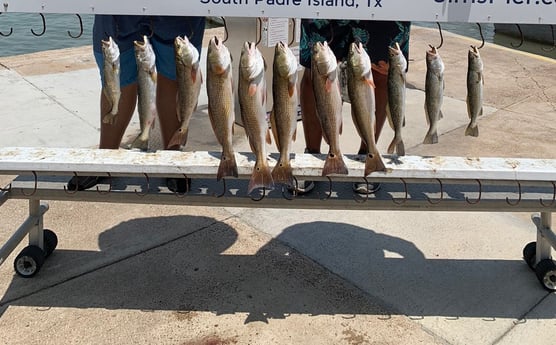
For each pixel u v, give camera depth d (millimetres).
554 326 3043
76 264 3498
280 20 4891
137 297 3213
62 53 8203
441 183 2918
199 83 2721
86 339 2898
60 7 2725
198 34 3562
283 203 2988
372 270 3488
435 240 3824
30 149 3053
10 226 3898
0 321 3006
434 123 2793
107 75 2795
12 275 3385
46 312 3080
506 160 2959
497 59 8391
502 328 3023
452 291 3312
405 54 3398
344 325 3020
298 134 5395
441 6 2703
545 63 8242
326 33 3316
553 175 2824
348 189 3109
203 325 3004
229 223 3975
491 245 3773
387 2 2703
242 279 3379
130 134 5512
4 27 12148
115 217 4031
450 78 7441
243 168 2861
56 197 3064
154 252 3629
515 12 2707
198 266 3496
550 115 6219
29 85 6781
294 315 3088
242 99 2604
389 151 2873
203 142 5312
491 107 6430
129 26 3375
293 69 2576
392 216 4109
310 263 3545
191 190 3086
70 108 6137
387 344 2896
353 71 2617
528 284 3377
